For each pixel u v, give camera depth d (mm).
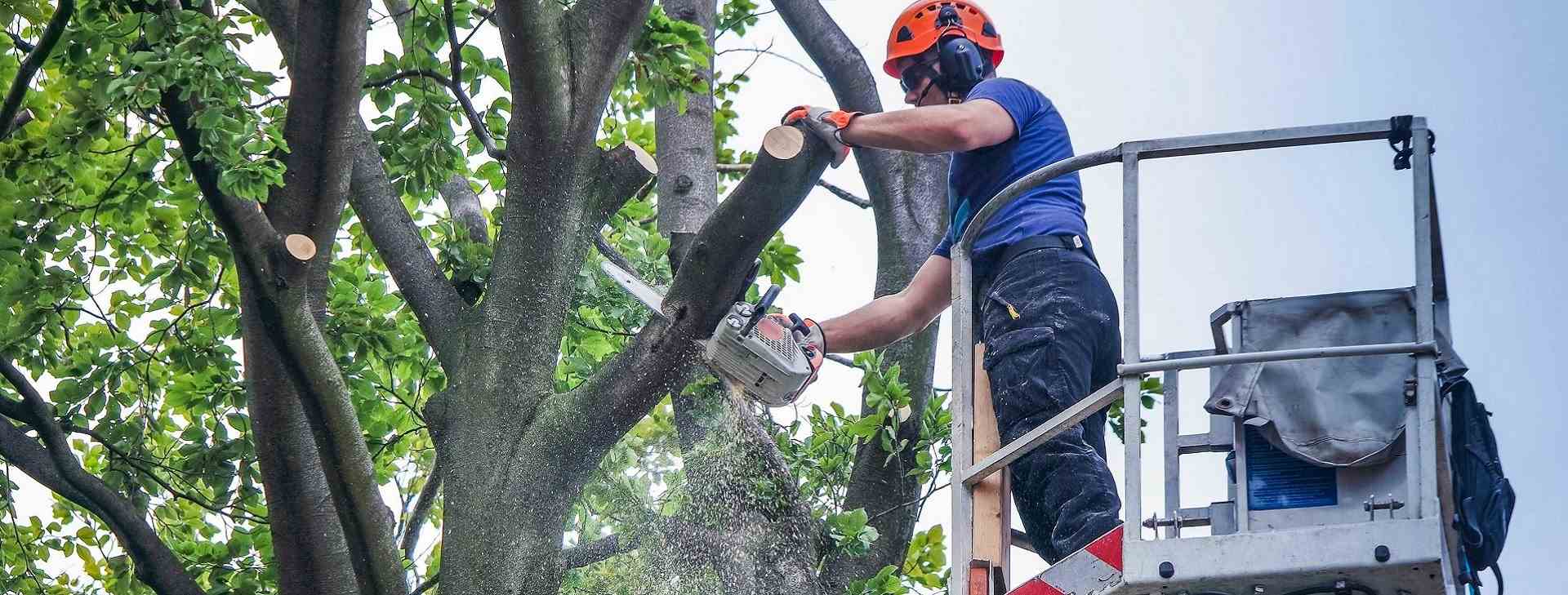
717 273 7160
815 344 7488
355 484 7152
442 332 7973
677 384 7570
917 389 10297
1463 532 5457
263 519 9430
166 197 9664
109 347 10023
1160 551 5152
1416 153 5309
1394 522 4961
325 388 6965
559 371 9133
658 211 10391
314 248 6844
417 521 9906
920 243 11156
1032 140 7074
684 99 8867
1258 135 5535
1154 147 5676
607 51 7840
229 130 6906
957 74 7668
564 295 7855
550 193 7754
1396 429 5285
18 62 9703
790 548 8547
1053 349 6438
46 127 9695
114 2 8125
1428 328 5113
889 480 9656
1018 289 6617
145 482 9578
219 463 9477
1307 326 5492
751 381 7180
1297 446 5348
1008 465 6379
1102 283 6715
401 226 8320
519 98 7641
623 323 9125
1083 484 6227
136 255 10219
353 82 7164
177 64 7004
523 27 7445
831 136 6883
